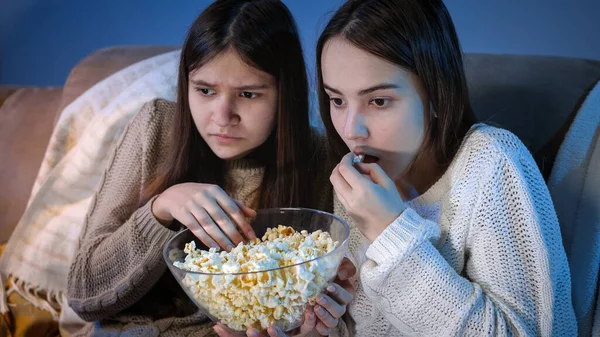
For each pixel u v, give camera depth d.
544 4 1.35
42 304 1.33
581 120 1.05
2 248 1.44
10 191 1.56
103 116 1.38
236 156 1.08
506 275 0.87
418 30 0.84
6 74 2.03
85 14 1.89
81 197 1.37
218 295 0.75
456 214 0.91
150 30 1.82
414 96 0.87
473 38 1.41
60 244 1.34
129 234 1.06
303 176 1.11
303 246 0.83
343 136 0.92
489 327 0.83
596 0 1.31
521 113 1.14
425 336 0.87
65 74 1.99
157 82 1.39
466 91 0.95
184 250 0.89
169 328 1.10
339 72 0.87
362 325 1.01
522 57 1.20
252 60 0.98
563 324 0.90
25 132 1.59
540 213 0.89
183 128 1.12
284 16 1.05
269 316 0.77
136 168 1.21
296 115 1.07
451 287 0.84
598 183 0.98
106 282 1.09
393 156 0.91
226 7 1.01
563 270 0.89
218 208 0.94
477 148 0.90
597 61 1.18
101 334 1.11
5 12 1.97
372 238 0.88
